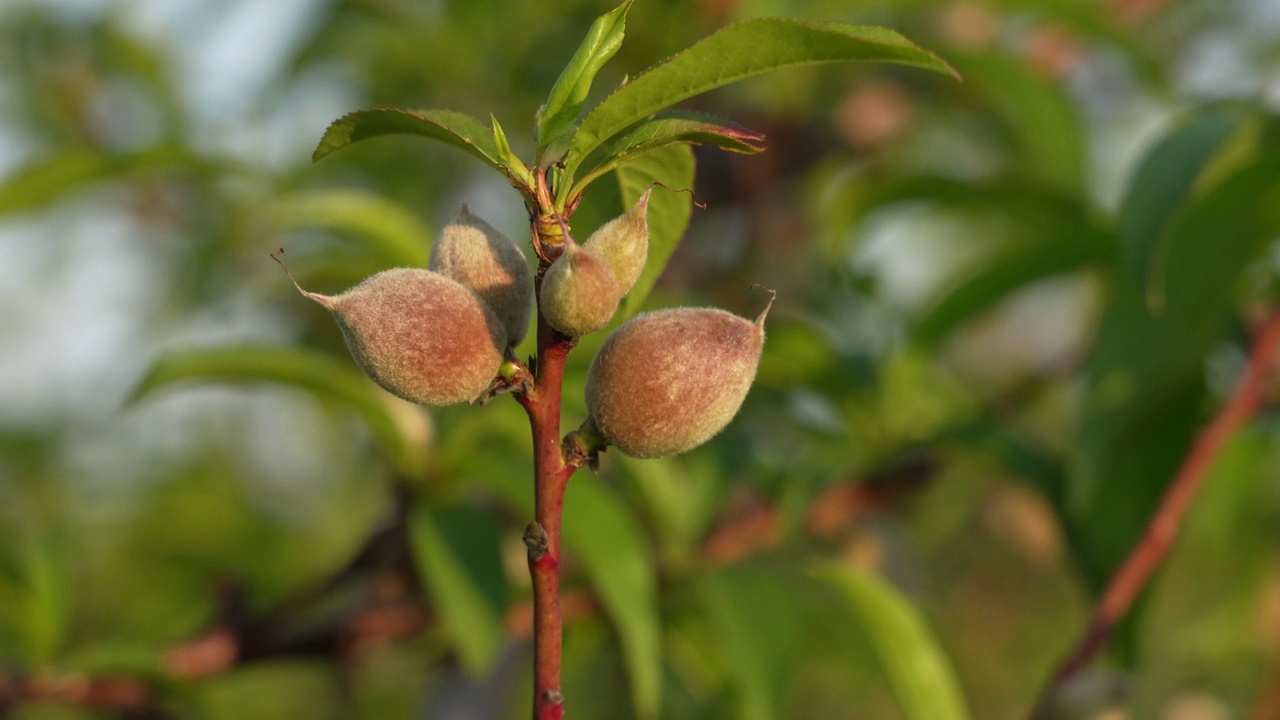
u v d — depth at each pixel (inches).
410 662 50.4
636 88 25.0
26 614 32.6
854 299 40.3
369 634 33.3
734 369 25.2
